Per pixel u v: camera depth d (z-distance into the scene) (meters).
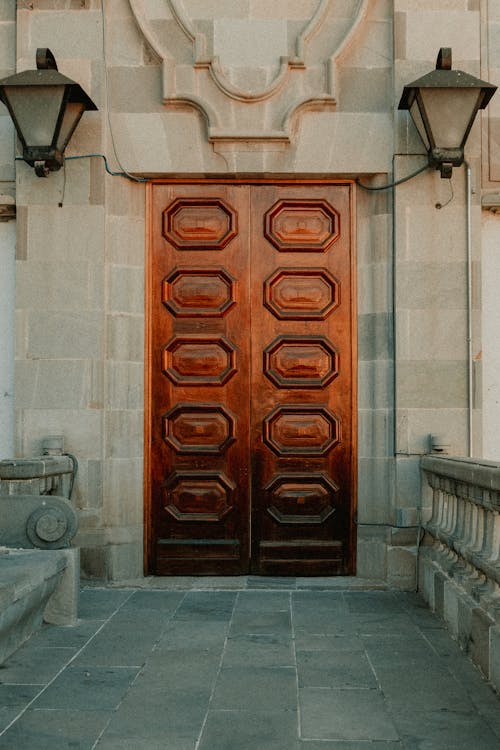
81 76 7.68
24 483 6.38
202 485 7.90
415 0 7.69
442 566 6.51
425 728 4.16
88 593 7.16
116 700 4.53
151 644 5.60
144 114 7.73
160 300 7.95
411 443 7.52
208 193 7.95
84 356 7.54
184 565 7.86
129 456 7.79
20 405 7.54
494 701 4.55
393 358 7.65
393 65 7.68
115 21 7.76
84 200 7.61
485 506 5.42
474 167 7.63
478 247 7.62
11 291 8.01
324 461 7.91
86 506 7.49
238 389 7.93
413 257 7.60
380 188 7.73
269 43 7.73
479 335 7.60
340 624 6.18
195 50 7.68
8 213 7.88
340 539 7.87
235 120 7.69
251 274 7.95
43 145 7.06
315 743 3.97
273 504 7.90
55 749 3.88
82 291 7.58
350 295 7.92
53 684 4.77
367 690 4.71
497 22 7.88
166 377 7.94
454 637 5.77
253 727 4.16
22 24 7.71
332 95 7.65
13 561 5.64
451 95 6.98
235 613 6.50
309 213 7.95
